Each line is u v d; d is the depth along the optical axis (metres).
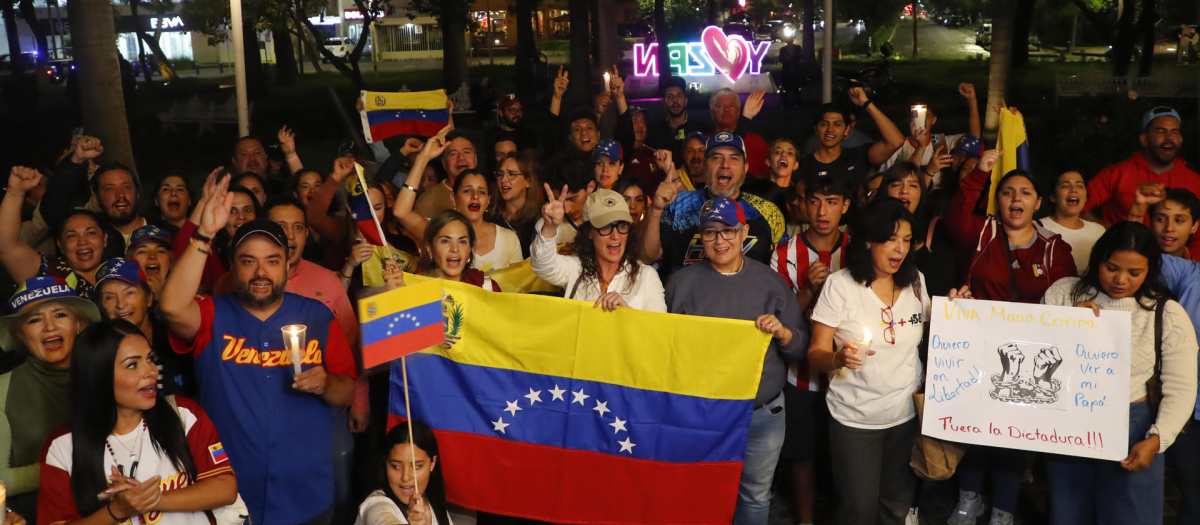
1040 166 15.73
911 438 4.97
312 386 4.20
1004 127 6.50
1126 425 4.57
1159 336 4.56
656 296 5.09
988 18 85.12
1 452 4.18
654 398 4.81
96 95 11.41
